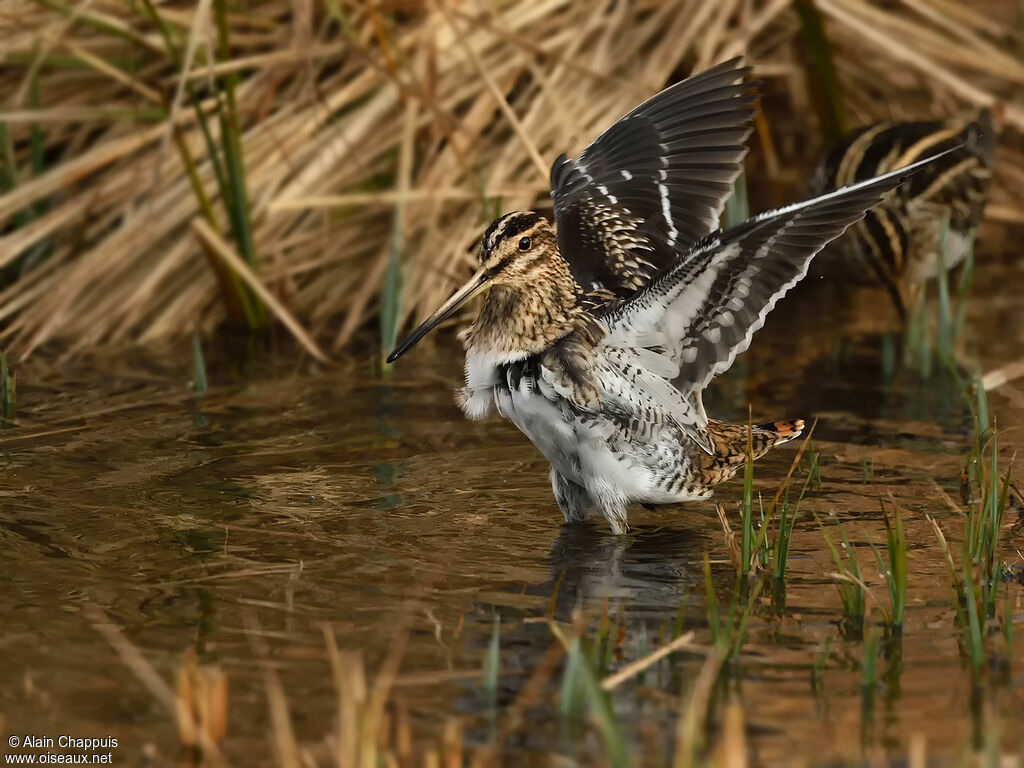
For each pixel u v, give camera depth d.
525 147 13.85
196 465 10.26
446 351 13.48
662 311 8.96
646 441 9.32
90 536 8.80
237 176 13.23
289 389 12.23
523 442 11.12
